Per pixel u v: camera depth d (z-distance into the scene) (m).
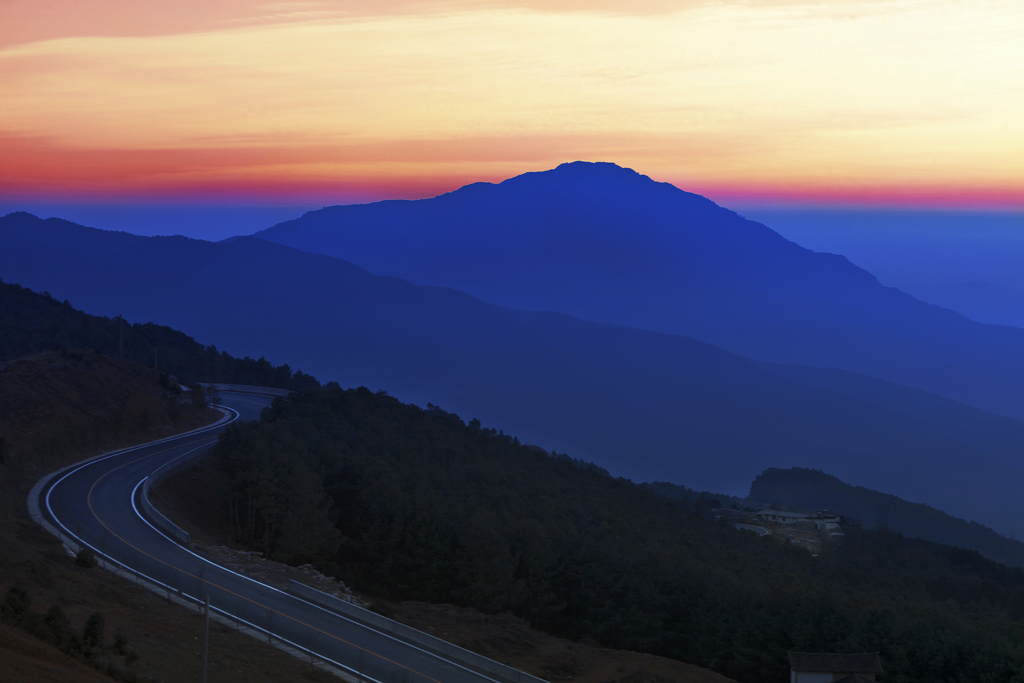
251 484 65.19
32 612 31.02
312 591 48.94
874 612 56.53
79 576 41.84
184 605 43.69
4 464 65.12
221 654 36.69
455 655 43.41
